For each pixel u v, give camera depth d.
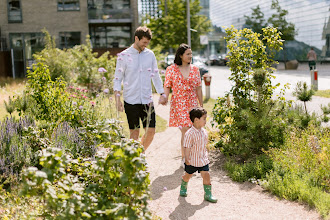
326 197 4.31
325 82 19.28
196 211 4.30
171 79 6.07
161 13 38.38
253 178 5.29
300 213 4.14
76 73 17.20
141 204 3.28
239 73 6.99
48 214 3.34
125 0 31.16
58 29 30.75
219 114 6.88
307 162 5.24
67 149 4.99
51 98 6.78
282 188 4.66
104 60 17.31
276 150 5.93
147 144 5.66
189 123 5.98
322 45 41.91
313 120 6.84
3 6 30.03
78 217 3.02
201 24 39.78
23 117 6.34
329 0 40.03
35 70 6.86
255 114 6.45
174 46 37.66
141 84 5.56
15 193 4.17
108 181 3.24
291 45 46.84
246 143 6.19
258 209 4.32
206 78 14.94
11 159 4.75
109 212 2.93
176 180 5.41
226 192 4.92
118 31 32.22
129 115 5.62
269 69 6.98
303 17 44.62
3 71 28.64
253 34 6.95
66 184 3.29
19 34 30.27
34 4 30.31
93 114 6.77
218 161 6.31
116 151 3.13
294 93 7.34
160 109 13.16
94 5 30.91
